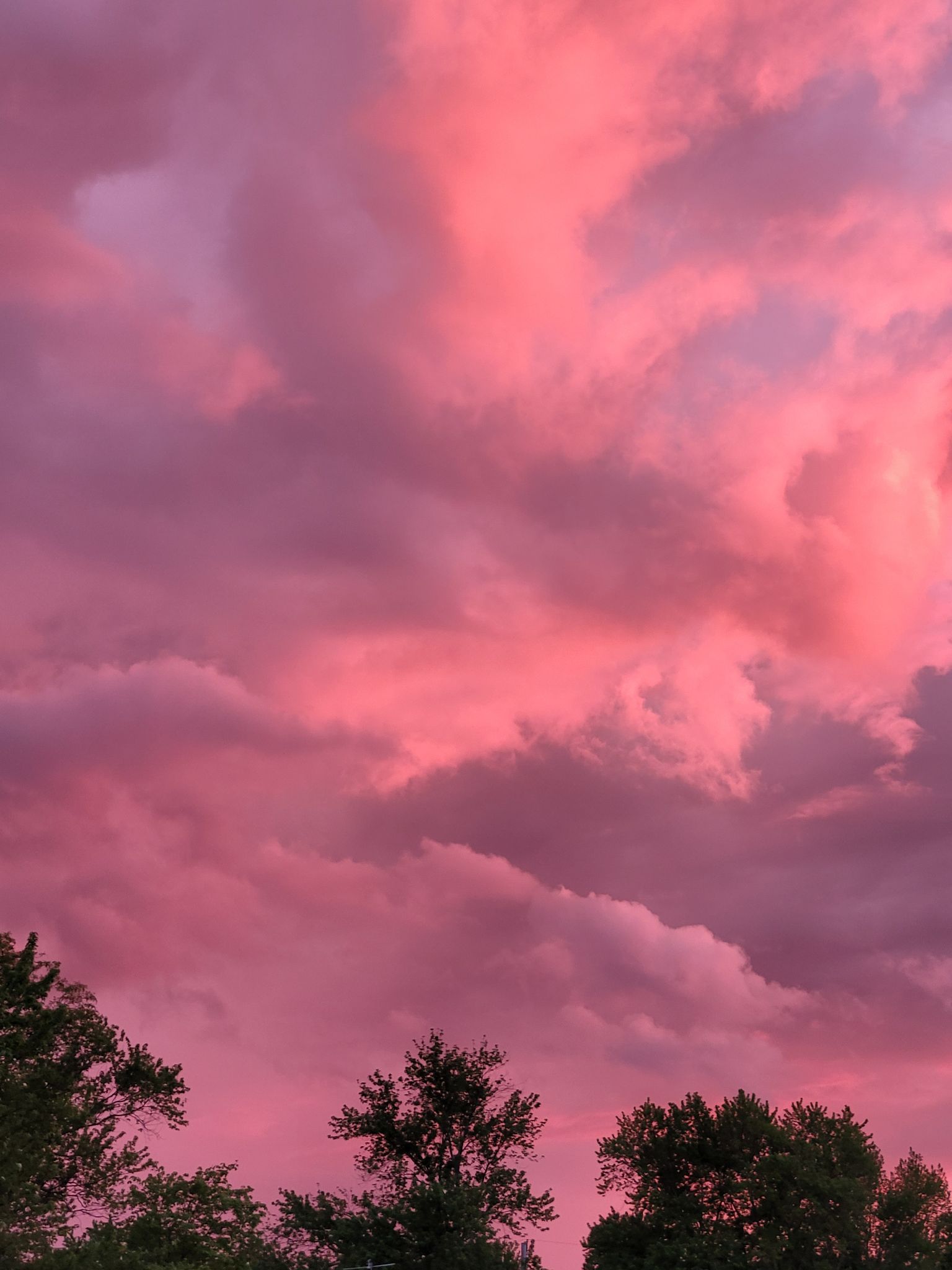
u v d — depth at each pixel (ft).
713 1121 246.06
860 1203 224.53
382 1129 264.72
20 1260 141.18
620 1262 235.40
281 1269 236.43
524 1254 244.42
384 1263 232.12
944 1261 231.71
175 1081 186.50
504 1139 264.52
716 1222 236.63
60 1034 179.32
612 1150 250.78
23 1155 150.30
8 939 168.96
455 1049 269.44
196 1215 159.63
